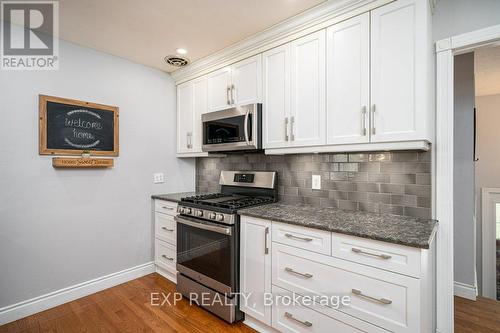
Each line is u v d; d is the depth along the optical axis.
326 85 1.79
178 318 2.04
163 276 2.81
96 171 2.45
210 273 2.09
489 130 3.80
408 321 1.22
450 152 1.61
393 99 1.52
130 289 2.51
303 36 1.91
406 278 1.23
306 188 2.25
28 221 2.06
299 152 1.96
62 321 1.99
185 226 2.33
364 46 1.62
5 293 1.96
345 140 1.70
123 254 2.66
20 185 2.02
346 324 1.42
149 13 1.85
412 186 1.74
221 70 2.52
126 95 2.66
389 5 1.53
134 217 2.74
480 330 1.93
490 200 3.77
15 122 2.00
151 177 2.88
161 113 2.96
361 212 1.90
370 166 1.92
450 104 1.61
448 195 1.62
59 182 2.22
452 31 1.60
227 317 1.96
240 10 1.81
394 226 1.49
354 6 1.64
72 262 2.31
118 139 2.59
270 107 2.11
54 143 2.18
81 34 2.15
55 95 2.19
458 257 2.43
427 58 1.44
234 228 1.95
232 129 2.31
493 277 3.74
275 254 1.74
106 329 1.90
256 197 2.47
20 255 2.03
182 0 1.70
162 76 2.98
